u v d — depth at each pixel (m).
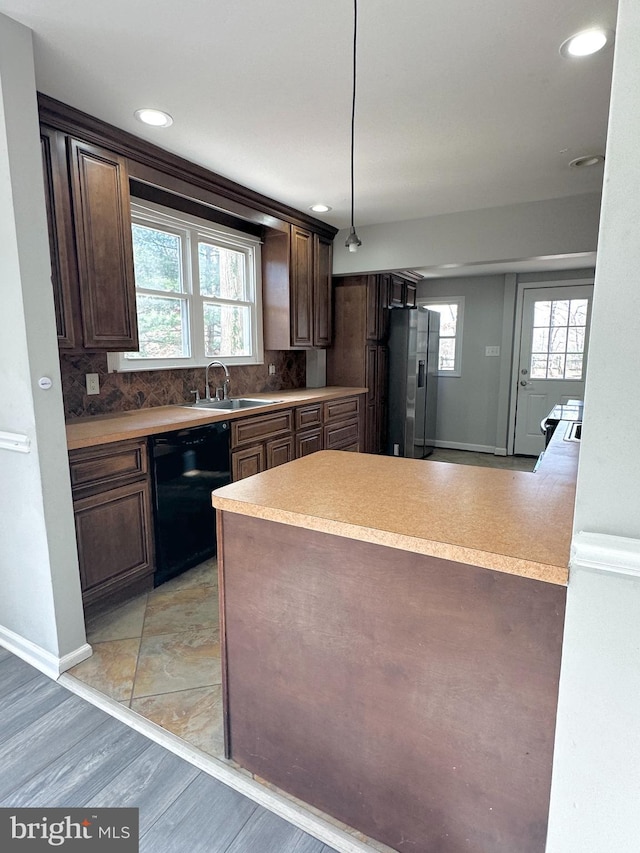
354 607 1.21
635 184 0.77
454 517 1.19
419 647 1.14
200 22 1.62
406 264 4.10
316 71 1.91
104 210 2.42
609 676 0.90
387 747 1.22
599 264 0.81
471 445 6.20
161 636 2.21
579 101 2.13
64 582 1.93
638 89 0.75
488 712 1.08
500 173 2.98
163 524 2.60
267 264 4.01
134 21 1.61
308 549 1.25
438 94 2.07
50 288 1.79
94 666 2.00
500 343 5.85
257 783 1.45
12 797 1.41
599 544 0.87
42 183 1.74
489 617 1.04
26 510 1.89
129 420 2.67
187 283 3.40
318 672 1.29
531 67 1.87
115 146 2.45
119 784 1.46
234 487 1.44
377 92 2.06
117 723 1.70
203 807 1.39
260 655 1.39
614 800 0.94
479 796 1.12
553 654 0.99
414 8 1.54
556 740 0.98
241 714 1.46
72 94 2.08
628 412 0.82
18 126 1.64
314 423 3.94
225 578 1.42
